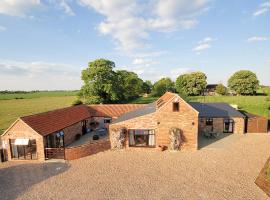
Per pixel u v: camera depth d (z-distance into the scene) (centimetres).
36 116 2759
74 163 2381
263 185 1752
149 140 2814
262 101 6494
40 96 14950
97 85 5578
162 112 2719
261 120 3662
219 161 2350
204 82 10144
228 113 3697
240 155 2533
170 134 2698
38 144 2466
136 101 8962
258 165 2225
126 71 8362
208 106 4038
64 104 9088
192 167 2197
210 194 1666
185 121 2691
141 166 2253
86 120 3925
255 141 3123
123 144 2831
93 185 1855
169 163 2317
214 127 3669
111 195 1683
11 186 1881
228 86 10450
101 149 2747
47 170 2209
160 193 1697
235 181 1877
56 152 2569
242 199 1588
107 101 6022
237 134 3562
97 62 5591
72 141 3288
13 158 2545
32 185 1888
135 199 1619
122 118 3216
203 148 2817
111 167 2244
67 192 1745
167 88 11575
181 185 1820
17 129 2481
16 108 7894
